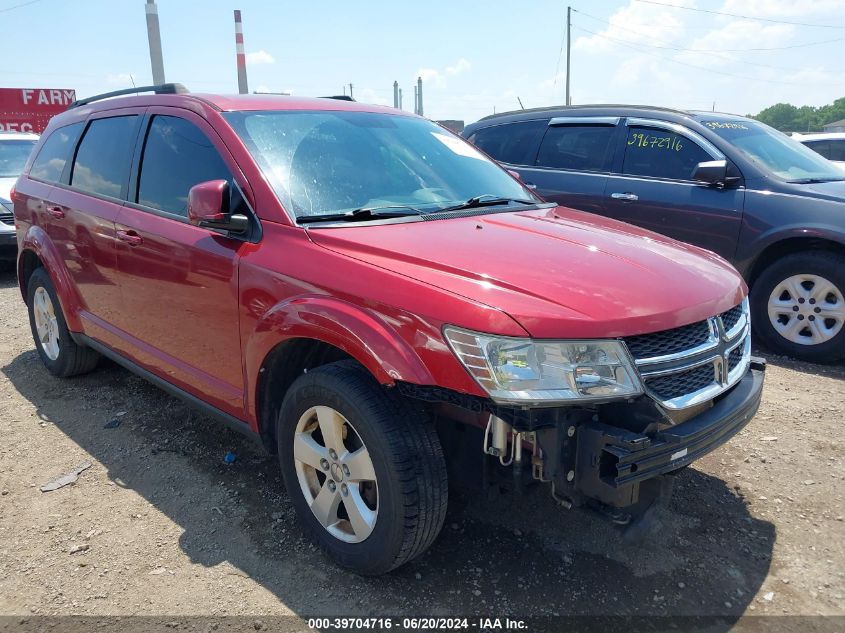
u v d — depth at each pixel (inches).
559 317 88.7
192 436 157.2
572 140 266.1
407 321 93.4
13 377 195.9
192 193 115.5
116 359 161.8
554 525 122.5
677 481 137.9
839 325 201.8
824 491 134.0
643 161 244.7
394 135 149.2
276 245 112.7
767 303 216.1
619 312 91.7
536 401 86.7
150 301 140.9
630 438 87.7
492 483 100.7
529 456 94.2
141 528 121.2
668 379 96.1
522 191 156.8
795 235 205.9
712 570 110.6
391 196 130.1
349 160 133.2
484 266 99.3
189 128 136.2
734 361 110.6
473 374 88.3
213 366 127.8
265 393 118.3
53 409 172.7
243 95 144.1
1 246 318.7
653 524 118.9
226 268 118.7
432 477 97.2
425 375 91.5
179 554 113.8
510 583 106.9
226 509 127.1
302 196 120.0
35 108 685.9
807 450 150.4
